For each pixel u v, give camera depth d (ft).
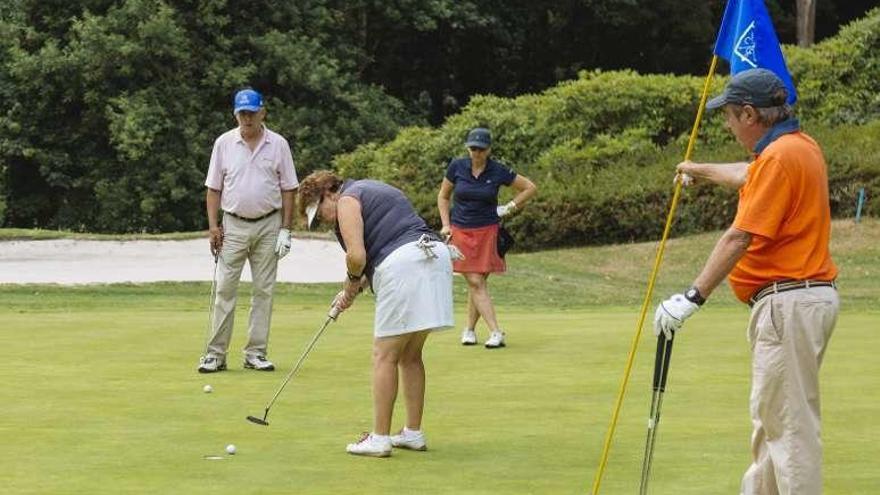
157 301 61.36
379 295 27.94
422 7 133.28
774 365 21.48
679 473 25.75
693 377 37.70
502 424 31.07
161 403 33.78
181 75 117.91
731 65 25.35
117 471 25.88
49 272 70.85
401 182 97.81
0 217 117.60
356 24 134.82
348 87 126.21
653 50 154.10
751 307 22.09
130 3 115.03
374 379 27.78
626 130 93.71
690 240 78.59
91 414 32.07
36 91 118.73
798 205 21.42
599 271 72.74
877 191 79.61
